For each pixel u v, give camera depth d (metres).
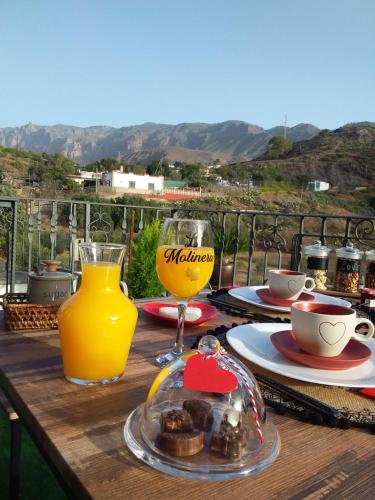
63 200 3.83
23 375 0.64
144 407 0.52
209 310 1.06
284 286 1.12
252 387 0.50
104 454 0.44
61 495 1.31
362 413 0.55
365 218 2.43
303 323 0.67
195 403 0.46
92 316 0.60
